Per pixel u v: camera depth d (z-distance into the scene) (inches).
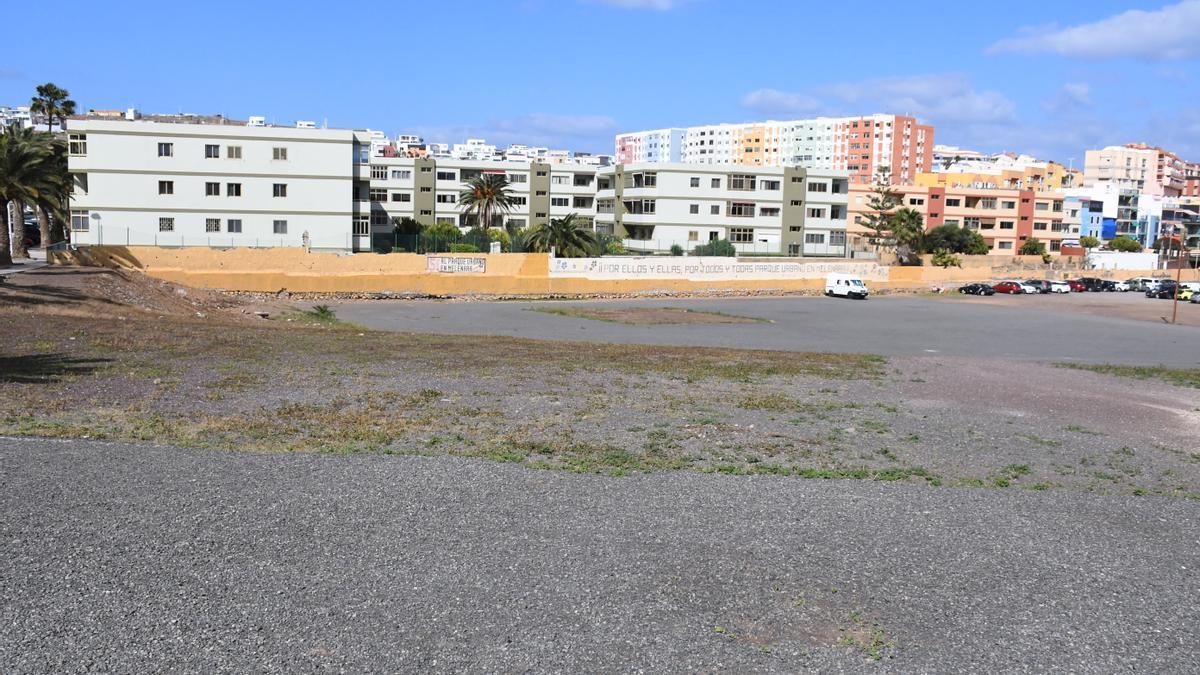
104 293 1354.6
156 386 568.1
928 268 3346.5
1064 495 382.0
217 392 556.1
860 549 299.3
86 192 2608.3
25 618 224.2
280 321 1461.6
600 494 351.9
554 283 2440.9
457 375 684.7
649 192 3668.8
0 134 2190.0
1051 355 1201.4
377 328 1418.6
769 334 1481.3
